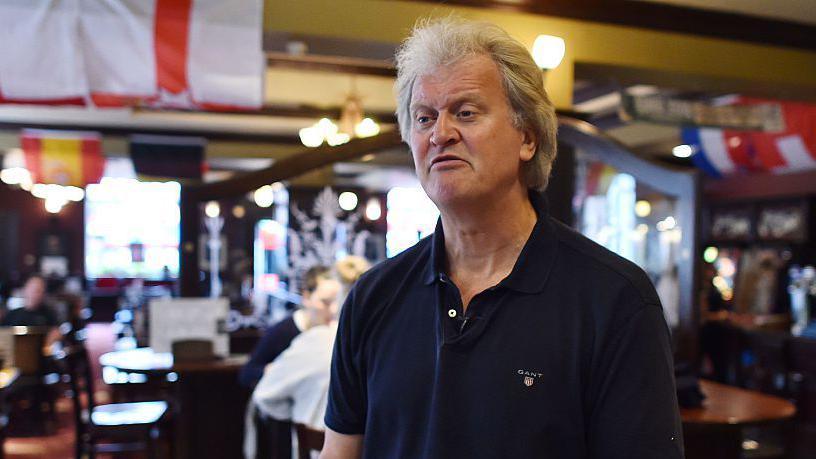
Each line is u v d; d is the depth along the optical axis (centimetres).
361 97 678
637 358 96
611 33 414
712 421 260
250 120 780
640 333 96
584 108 710
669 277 363
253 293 662
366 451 111
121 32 324
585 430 98
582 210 421
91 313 1365
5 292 1124
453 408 101
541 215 110
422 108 107
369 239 471
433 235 117
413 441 105
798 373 482
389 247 555
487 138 103
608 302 99
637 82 461
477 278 110
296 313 365
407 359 108
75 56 321
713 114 450
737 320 708
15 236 1463
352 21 363
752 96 502
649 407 94
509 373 99
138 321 609
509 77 104
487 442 98
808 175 841
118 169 938
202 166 852
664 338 98
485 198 104
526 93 105
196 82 335
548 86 400
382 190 541
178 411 419
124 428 411
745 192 945
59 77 321
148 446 414
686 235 352
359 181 477
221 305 422
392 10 369
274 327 365
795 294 809
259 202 598
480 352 102
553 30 401
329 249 453
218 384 418
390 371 109
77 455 405
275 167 387
